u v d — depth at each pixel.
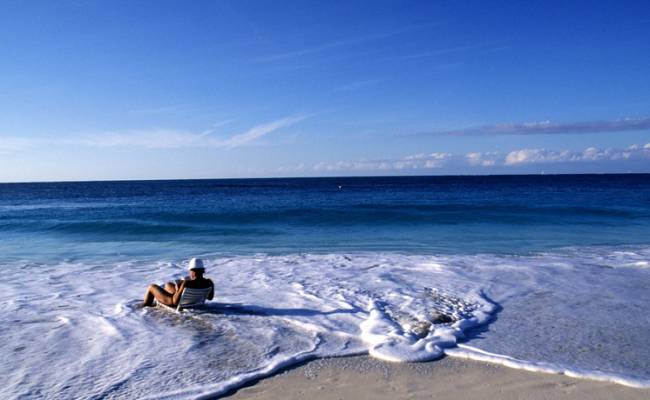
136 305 8.38
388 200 41.44
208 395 4.79
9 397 4.76
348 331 6.87
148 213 28.14
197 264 7.87
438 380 5.16
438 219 25.14
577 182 116.75
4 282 10.59
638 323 7.38
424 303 8.45
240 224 23.67
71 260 13.94
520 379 5.17
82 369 5.49
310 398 4.75
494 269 11.82
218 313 7.86
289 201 41.91
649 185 87.56
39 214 29.81
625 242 17.62
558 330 7.00
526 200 39.44
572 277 10.88
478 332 6.90
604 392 4.84
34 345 6.29
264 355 5.91
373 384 5.07
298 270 11.89
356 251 15.67
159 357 5.86
